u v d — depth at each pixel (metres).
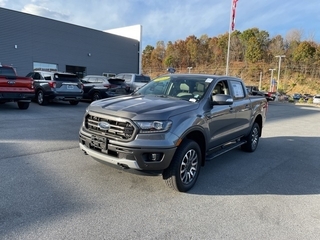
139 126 3.08
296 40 85.19
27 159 4.49
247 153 5.97
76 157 4.73
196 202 3.31
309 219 3.03
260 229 2.76
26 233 2.44
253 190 3.81
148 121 3.10
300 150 6.53
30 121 7.89
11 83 8.84
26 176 3.76
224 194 3.61
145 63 88.31
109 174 4.01
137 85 15.31
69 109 11.18
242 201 3.42
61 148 5.26
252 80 75.81
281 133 8.98
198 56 85.19
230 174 4.45
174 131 3.22
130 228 2.63
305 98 49.56
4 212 2.77
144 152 3.06
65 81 11.53
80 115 9.68
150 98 4.02
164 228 2.67
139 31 32.34
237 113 4.96
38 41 23.05
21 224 2.57
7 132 6.32
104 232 2.54
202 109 3.83
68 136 6.29
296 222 2.94
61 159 4.59
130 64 32.16
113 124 3.25
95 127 3.47
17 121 7.75
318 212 3.21
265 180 4.25
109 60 29.62
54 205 2.98
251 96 5.97
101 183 3.68
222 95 3.93
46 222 2.64
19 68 21.97
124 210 2.98
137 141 3.05
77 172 4.03
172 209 3.08
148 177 3.98
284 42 87.19
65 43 25.19
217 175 4.38
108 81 13.66
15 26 21.34
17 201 3.02
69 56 25.67
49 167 4.17
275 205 3.35
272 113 16.81
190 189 3.69
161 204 3.19
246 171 4.66
